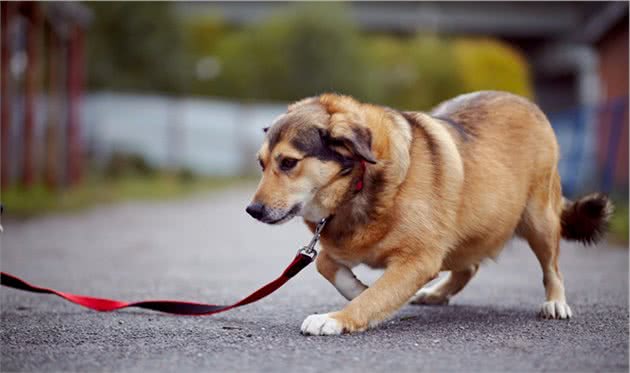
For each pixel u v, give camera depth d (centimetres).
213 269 739
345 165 416
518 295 573
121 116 2475
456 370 331
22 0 1370
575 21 4075
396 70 3522
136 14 2819
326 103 432
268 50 3441
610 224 539
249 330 425
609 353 362
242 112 2869
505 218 469
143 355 363
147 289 609
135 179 2166
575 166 1502
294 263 450
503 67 3625
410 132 435
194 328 432
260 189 418
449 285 526
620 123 1305
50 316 474
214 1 4069
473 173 454
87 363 348
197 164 2758
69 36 1680
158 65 2888
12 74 1570
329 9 3431
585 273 695
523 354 360
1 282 486
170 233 1105
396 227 421
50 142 1584
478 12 4322
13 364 347
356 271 725
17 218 1248
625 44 1706
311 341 392
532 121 501
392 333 412
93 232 1092
